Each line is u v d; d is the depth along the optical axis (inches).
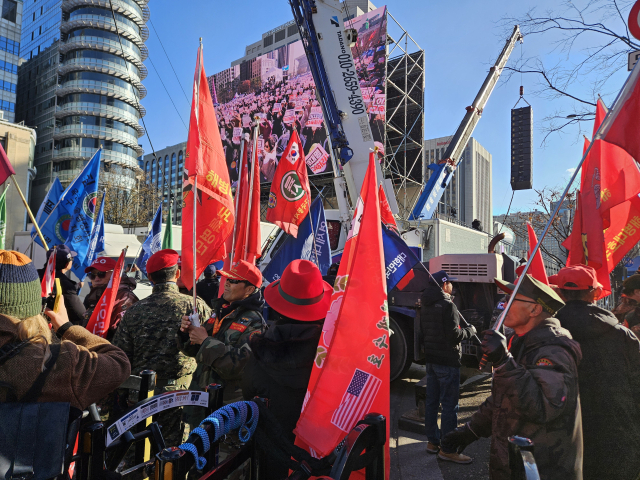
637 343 84.0
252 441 63.4
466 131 623.5
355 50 1181.1
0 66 2309.3
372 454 55.6
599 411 81.5
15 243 406.0
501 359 68.6
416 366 285.7
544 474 65.6
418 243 485.7
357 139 330.3
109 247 354.0
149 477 68.0
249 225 171.9
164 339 103.3
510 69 249.3
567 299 91.5
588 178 116.6
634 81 87.9
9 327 46.0
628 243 129.6
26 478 42.0
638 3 104.3
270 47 2289.6
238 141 1497.3
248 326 101.8
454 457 140.2
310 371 71.6
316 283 77.6
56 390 48.0
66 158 2573.8
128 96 2701.8
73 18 2610.7
